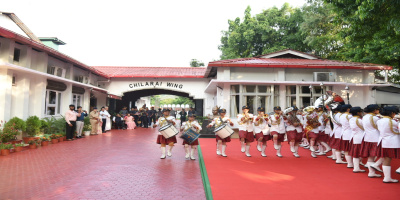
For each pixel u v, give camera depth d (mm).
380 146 5664
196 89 20266
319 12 22266
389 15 9734
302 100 14055
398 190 5023
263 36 27703
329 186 5293
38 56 11945
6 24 12805
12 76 10266
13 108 10711
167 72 21250
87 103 16984
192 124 8219
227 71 14055
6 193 4867
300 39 25219
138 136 14383
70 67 14664
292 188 5145
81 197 4695
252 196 4668
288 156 8734
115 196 4766
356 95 14508
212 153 9148
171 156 8703
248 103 13688
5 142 9492
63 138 12016
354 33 11688
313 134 8570
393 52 13500
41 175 6117
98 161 7734
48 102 12961
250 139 8578
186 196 4820
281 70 14195
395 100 18031
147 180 5816
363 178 5930
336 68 14180
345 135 6980
